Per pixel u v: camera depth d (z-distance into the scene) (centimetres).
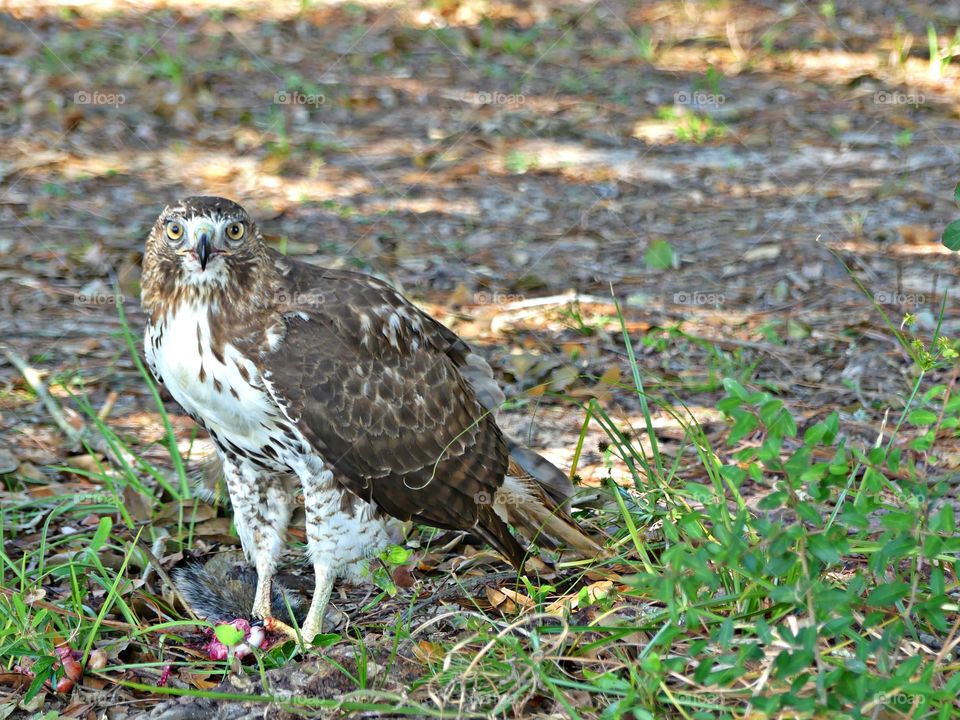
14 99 2220
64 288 1520
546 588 808
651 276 1573
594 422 1192
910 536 638
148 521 1005
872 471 679
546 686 688
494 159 2055
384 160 2045
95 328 1422
